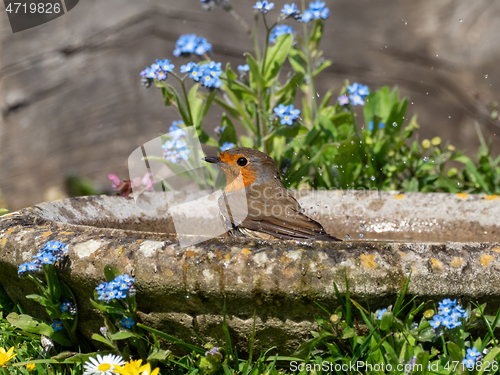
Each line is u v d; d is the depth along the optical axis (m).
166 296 2.29
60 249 2.38
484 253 2.24
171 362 2.47
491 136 7.30
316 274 2.19
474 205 3.41
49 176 6.28
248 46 7.44
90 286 2.37
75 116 6.69
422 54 7.73
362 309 2.22
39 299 2.39
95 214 3.14
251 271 2.21
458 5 7.91
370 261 2.20
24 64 6.76
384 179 4.83
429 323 2.19
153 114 6.84
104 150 6.51
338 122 4.58
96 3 7.32
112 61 7.07
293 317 2.27
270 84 4.16
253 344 2.37
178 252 2.29
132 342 2.42
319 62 4.84
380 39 7.81
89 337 2.56
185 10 7.53
